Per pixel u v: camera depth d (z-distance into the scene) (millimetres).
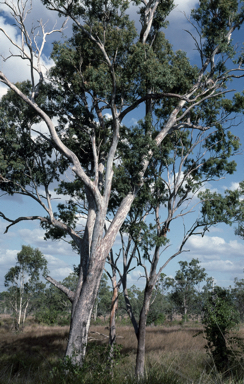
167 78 13898
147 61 13812
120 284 18828
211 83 16500
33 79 14531
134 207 16531
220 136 17141
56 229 18359
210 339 11945
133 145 14953
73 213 18688
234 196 16234
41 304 53188
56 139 13773
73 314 13289
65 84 16672
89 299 13344
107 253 13875
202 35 15836
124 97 14789
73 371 6305
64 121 17281
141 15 17141
